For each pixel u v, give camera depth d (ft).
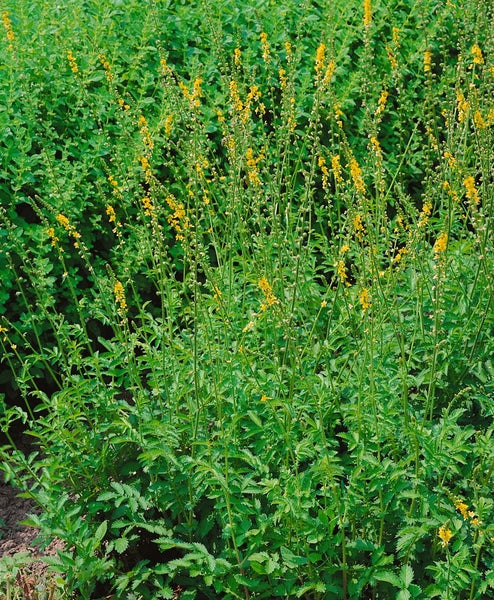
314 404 11.25
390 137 19.99
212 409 12.72
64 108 17.72
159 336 13.34
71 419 12.35
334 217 18.24
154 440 11.84
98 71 17.46
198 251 11.87
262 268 13.92
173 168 14.75
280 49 19.45
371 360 10.80
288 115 14.35
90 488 12.46
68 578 11.37
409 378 12.31
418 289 12.43
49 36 18.11
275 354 11.76
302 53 19.15
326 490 10.89
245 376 12.19
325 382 11.93
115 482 12.11
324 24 19.97
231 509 11.01
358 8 20.39
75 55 17.87
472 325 13.21
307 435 11.60
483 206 11.93
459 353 12.88
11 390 16.03
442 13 20.57
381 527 10.66
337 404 11.87
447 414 11.26
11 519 14.52
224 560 10.54
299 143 18.81
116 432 12.67
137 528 12.60
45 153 14.46
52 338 16.21
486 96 13.92
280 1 20.25
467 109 11.69
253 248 14.21
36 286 13.88
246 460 11.26
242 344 12.54
